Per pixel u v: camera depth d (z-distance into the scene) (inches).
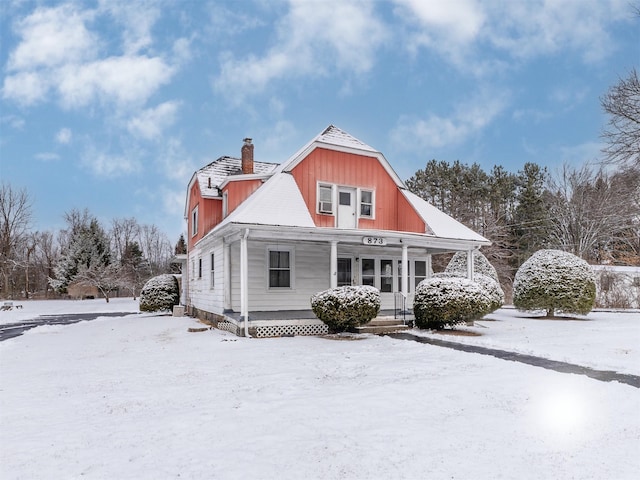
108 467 153.9
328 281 676.1
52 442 180.5
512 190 1594.5
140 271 2236.7
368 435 179.6
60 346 494.6
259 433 184.5
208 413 214.4
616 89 875.4
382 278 729.0
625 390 249.1
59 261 2057.1
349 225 684.7
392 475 143.5
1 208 2017.7
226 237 598.5
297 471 146.9
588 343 430.3
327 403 227.1
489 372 299.7
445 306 531.8
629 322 634.8
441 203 1590.8
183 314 870.4
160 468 151.7
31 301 1731.1
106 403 243.1
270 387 268.1
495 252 1384.1
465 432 182.9
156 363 362.9
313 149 660.7
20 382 305.0
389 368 318.0
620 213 1206.9
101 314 1096.2
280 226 516.4
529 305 698.8
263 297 630.5
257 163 858.1
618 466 150.0
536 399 231.5
